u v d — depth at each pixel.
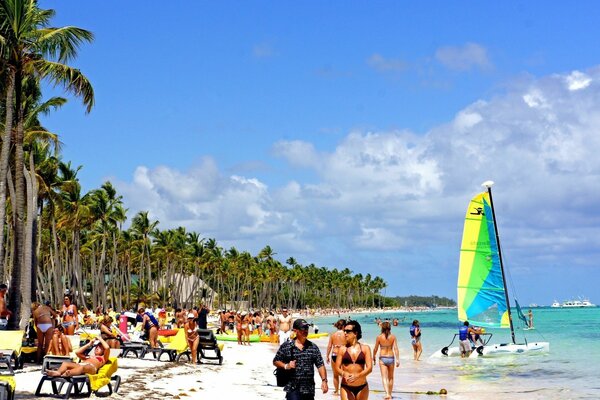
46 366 13.53
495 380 22.16
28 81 31.50
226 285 172.62
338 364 10.80
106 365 14.09
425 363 28.77
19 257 27.62
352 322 10.95
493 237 35.69
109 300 108.62
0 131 33.06
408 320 143.12
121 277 102.88
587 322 94.69
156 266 126.88
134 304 109.94
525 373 24.41
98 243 99.56
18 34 25.12
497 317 35.25
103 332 23.03
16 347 14.85
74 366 13.37
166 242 111.00
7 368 15.98
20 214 27.59
